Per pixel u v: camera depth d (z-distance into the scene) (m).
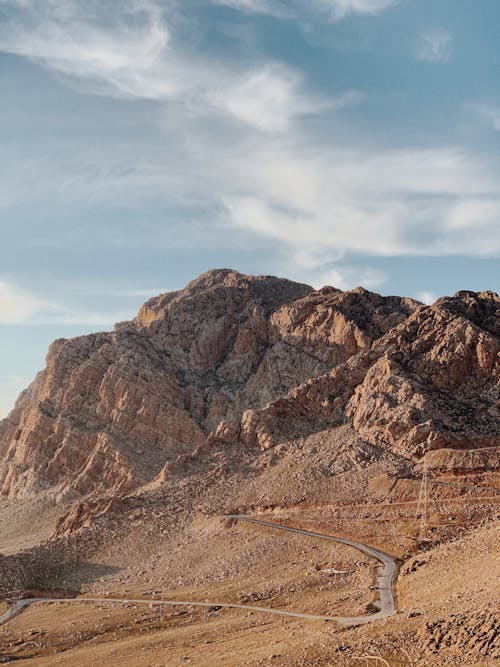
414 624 89.44
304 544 177.62
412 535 171.38
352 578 149.12
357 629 97.81
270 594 150.50
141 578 178.38
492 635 75.25
